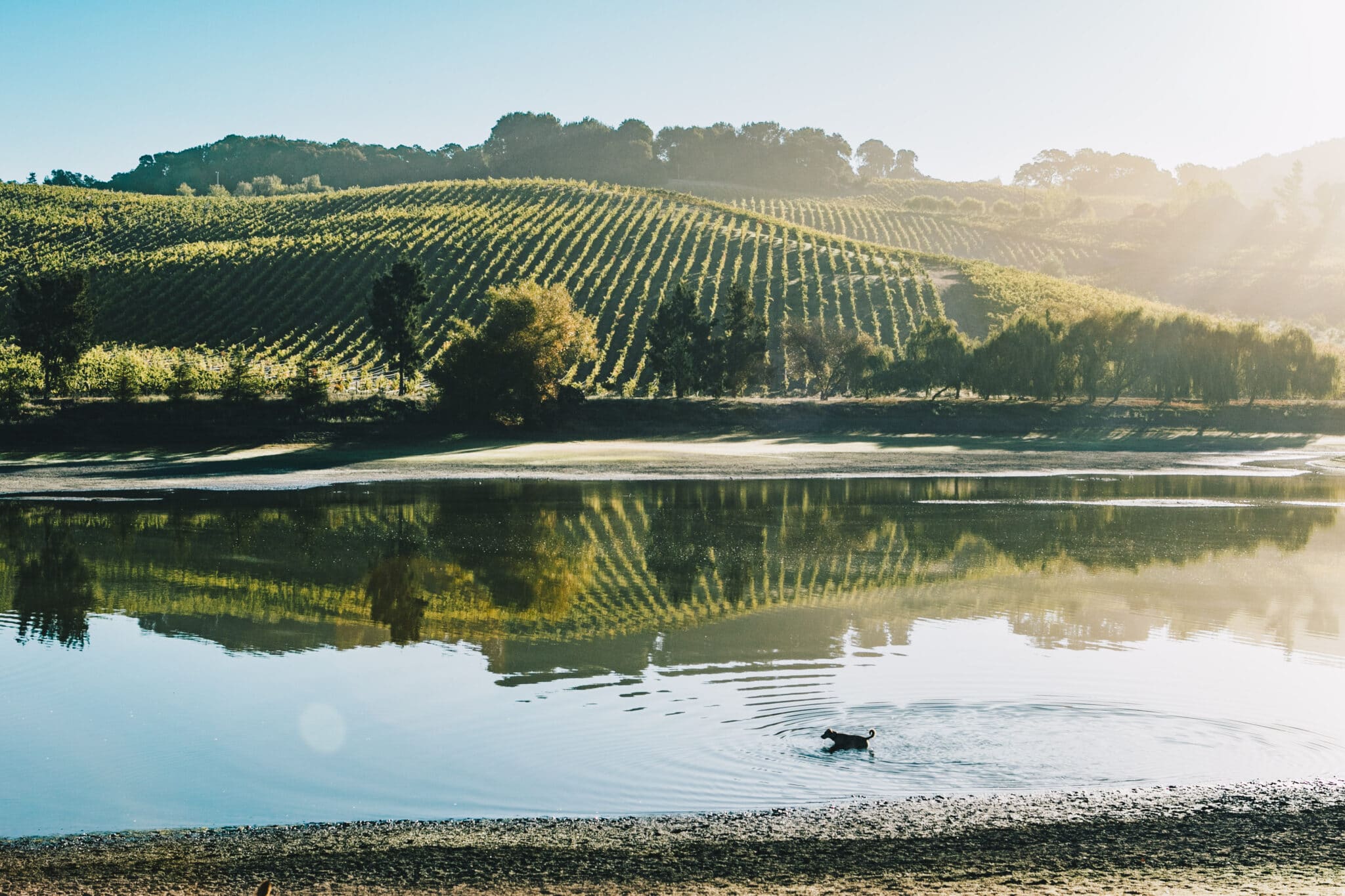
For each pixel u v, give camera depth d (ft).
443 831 46.98
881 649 79.51
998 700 66.03
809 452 256.73
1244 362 333.01
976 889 40.91
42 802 50.83
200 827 47.93
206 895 40.78
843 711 64.03
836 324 469.16
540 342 286.25
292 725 62.18
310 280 496.64
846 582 106.11
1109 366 340.39
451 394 280.92
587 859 43.86
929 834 46.06
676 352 335.06
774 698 66.69
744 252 562.66
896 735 59.31
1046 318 346.74
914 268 552.00
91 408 253.65
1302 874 42.19
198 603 96.32
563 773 54.13
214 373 285.84
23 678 72.43
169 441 248.11
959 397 345.31
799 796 50.72
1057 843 45.11
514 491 183.21
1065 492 183.93
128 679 72.08
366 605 95.91
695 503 167.12
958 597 99.14
